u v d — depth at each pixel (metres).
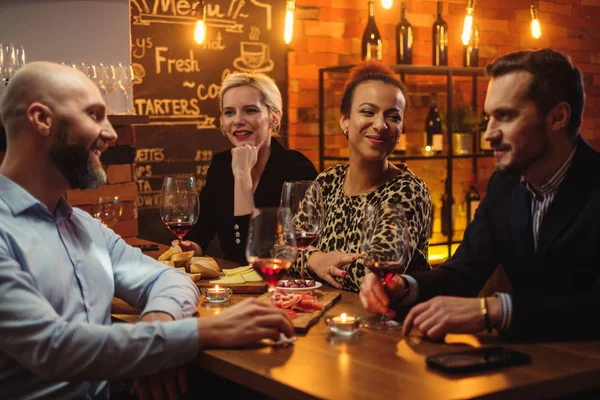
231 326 1.45
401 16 5.05
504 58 1.62
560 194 1.64
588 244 1.60
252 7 4.71
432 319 1.46
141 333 1.43
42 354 1.41
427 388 1.18
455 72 5.06
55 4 3.44
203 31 4.31
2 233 1.51
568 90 1.58
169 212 2.39
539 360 1.33
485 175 5.70
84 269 1.67
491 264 1.85
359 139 2.19
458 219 5.60
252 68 4.74
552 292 1.67
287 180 3.00
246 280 2.00
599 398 1.44
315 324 1.61
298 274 2.18
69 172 1.61
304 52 4.91
